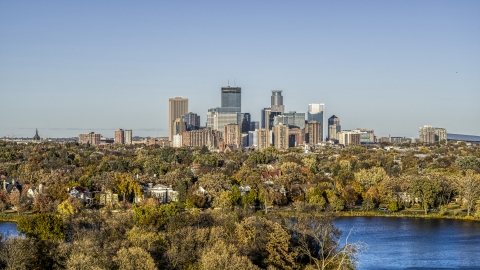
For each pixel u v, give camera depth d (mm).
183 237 191375
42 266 173750
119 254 166625
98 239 189625
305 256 199625
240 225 198000
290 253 191125
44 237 194500
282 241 191750
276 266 187250
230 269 162250
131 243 186125
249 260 171125
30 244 177000
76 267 163000
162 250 184625
